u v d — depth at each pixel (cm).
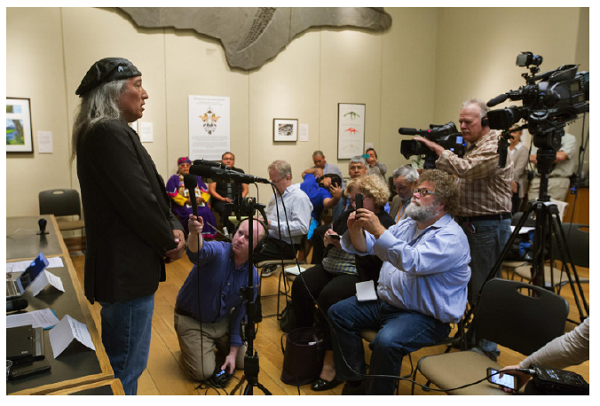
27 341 131
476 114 255
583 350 131
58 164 481
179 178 509
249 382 158
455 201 203
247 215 153
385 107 670
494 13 590
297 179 620
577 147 491
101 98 149
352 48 634
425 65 691
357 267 242
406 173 280
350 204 276
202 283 231
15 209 466
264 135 589
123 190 145
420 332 195
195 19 524
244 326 160
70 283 199
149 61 512
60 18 466
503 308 190
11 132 455
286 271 304
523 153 479
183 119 537
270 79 584
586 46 490
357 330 220
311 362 235
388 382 191
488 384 168
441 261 190
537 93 222
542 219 232
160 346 279
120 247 150
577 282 266
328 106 628
